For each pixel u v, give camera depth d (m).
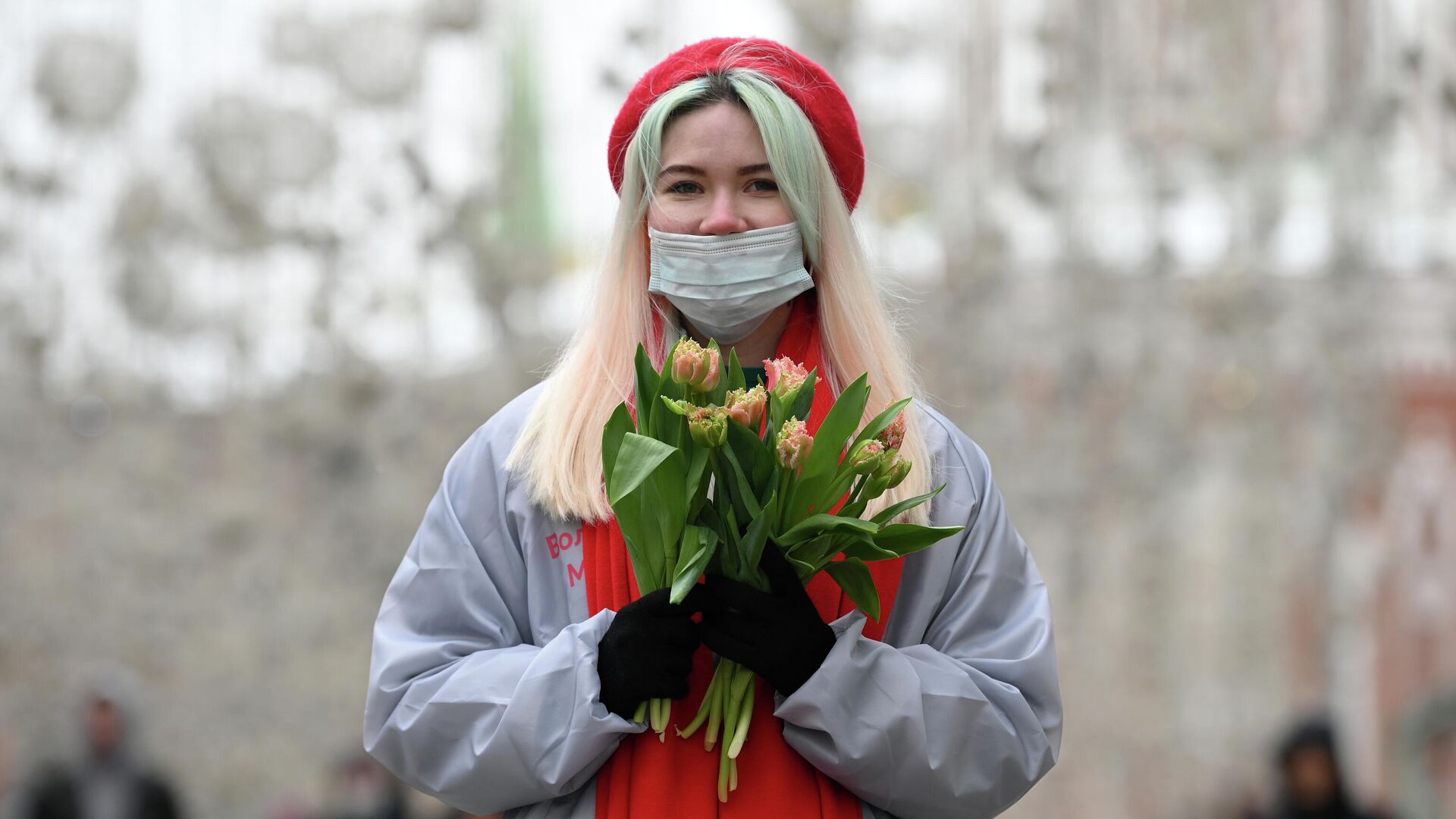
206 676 25.78
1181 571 26.00
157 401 26.36
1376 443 26.53
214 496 26.06
